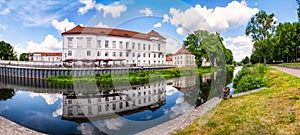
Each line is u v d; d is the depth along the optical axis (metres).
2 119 9.37
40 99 17.75
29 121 10.27
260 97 8.97
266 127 5.34
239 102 8.48
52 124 9.40
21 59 75.56
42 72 35.44
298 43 41.34
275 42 36.16
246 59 60.06
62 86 26.98
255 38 38.03
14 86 28.22
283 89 9.88
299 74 15.52
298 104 6.58
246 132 5.19
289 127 5.09
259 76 14.80
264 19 37.19
